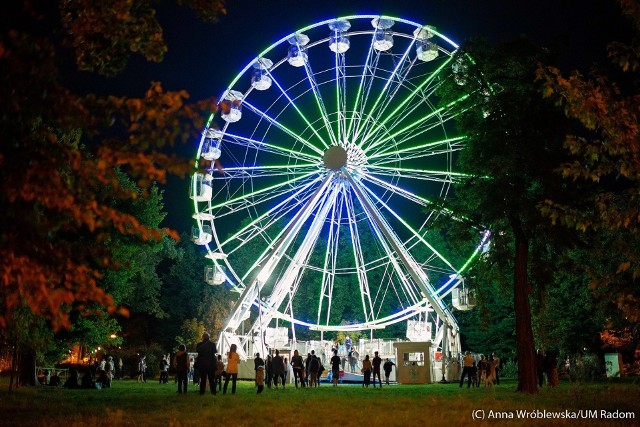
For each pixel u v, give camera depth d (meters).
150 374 49.03
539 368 27.95
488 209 22.98
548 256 27.16
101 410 15.15
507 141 22.53
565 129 22.59
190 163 7.36
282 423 12.37
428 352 34.69
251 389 25.94
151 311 55.81
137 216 31.64
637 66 11.74
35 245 7.24
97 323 33.19
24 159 6.91
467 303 35.12
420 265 37.81
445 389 25.55
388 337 61.91
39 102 7.03
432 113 35.88
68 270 7.28
